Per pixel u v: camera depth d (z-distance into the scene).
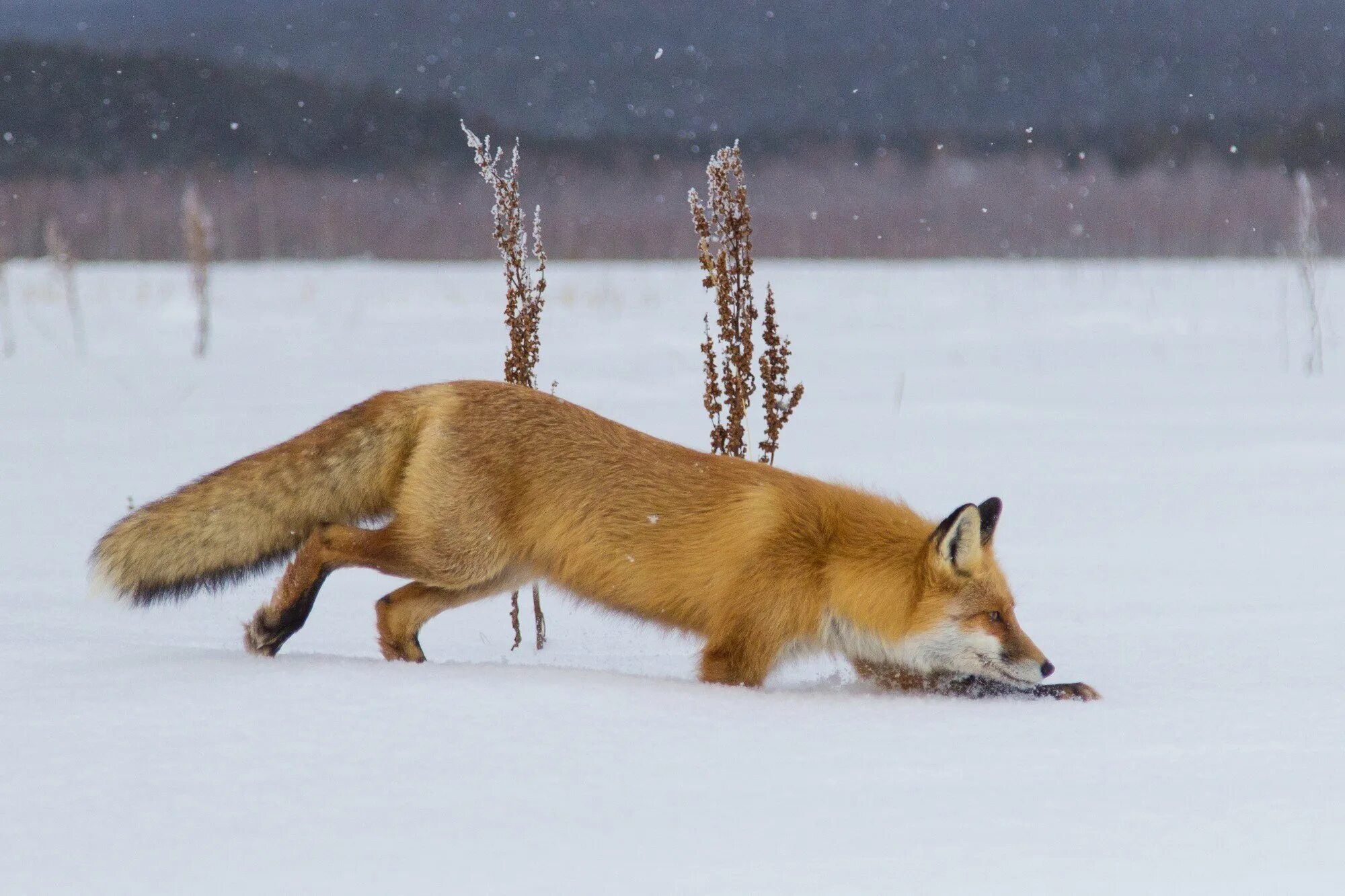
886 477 17.73
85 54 117.94
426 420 8.53
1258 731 6.65
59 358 33.16
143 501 15.91
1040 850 4.91
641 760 6.04
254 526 8.62
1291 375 30.39
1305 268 31.59
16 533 14.28
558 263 71.00
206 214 34.34
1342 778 5.79
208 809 5.29
